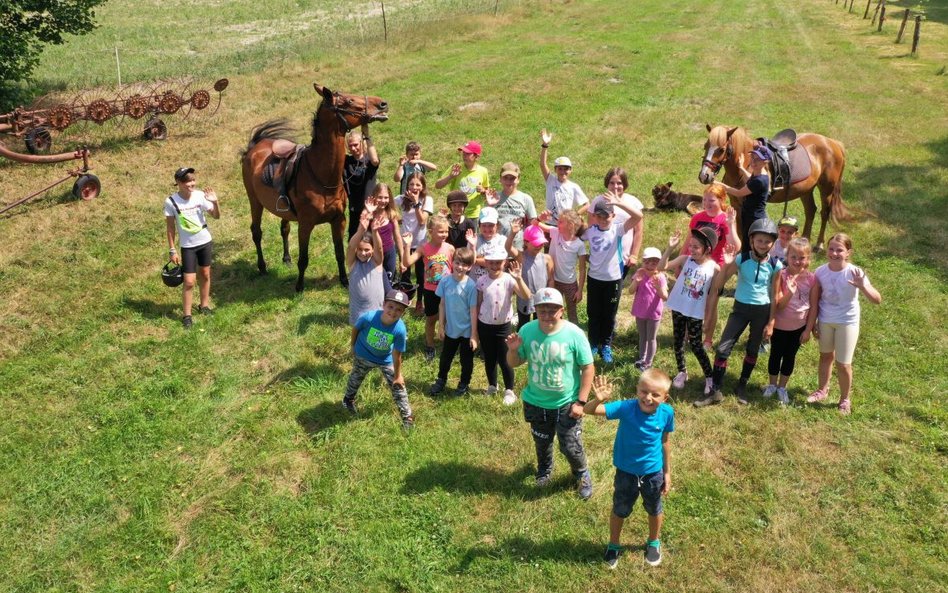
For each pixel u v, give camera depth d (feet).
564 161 27.68
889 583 16.29
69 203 39.88
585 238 25.14
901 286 30.01
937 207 38.93
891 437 21.11
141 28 103.60
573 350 17.40
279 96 62.75
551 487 19.42
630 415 15.90
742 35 92.58
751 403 22.72
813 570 16.74
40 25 57.67
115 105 50.83
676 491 19.26
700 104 60.23
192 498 19.63
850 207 39.29
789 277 21.44
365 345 21.26
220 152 48.96
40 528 18.85
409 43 84.64
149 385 24.47
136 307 29.73
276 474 20.48
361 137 30.78
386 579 16.94
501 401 23.18
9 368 25.52
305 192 29.30
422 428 22.06
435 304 24.94
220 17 113.60
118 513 19.24
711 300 23.88
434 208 39.47
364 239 23.21
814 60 77.97
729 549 17.29
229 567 17.52
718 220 25.44
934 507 18.38
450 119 56.08
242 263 34.04
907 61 76.64
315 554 17.75
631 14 108.27
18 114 46.21
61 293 30.53
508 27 98.17
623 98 62.08
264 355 26.50
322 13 114.93
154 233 36.63
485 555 17.44
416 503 19.10
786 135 32.35
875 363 24.89
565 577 16.70
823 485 19.27
